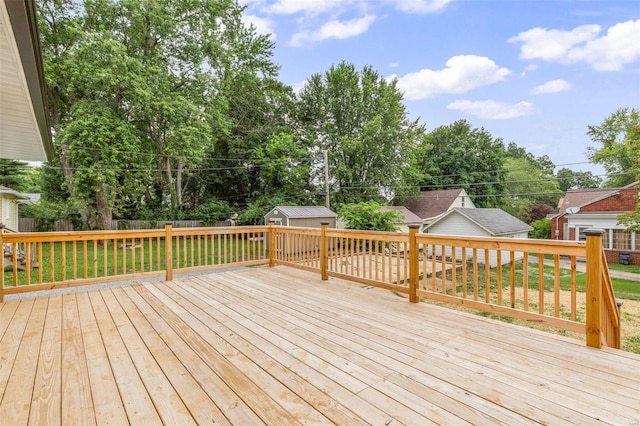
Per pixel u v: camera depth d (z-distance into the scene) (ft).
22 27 5.74
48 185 52.16
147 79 39.60
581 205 48.88
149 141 45.75
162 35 42.52
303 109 65.05
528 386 6.28
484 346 8.12
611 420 5.24
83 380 6.56
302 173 55.21
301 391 6.15
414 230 11.69
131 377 6.68
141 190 45.19
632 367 6.98
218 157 58.44
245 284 14.74
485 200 83.10
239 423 5.22
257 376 6.70
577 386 6.27
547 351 7.80
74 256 13.67
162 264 27.94
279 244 19.35
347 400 5.85
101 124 36.88
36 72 7.68
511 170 85.25
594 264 7.88
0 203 38.01
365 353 7.76
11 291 12.26
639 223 36.09
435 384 6.38
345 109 63.10
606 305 9.07
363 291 13.52
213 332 9.09
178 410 5.57
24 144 15.76
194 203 61.52
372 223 38.83
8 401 5.83
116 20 41.47
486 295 10.07
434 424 5.17
